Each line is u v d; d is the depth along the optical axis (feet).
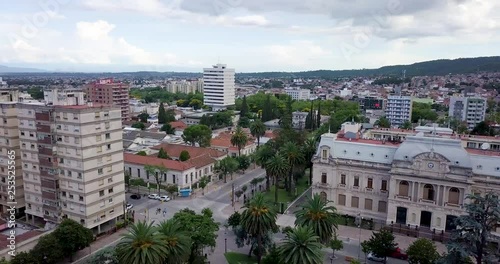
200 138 540.93
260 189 404.57
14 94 346.74
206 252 260.42
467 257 199.52
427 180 290.76
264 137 611.06
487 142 395.96
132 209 340.80
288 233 202.18
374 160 318.65
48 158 289.12
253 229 226.99
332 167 329.11
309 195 383.86
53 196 291.17
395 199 303.07
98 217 287.89
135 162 416.26
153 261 178.70
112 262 216.33
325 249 267.39
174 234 200.34
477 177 282.36
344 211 330.54
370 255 252.21
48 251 230.68
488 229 199.31
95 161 282.36
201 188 405.59
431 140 299.38
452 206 284.41
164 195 375.45
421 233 290.35
